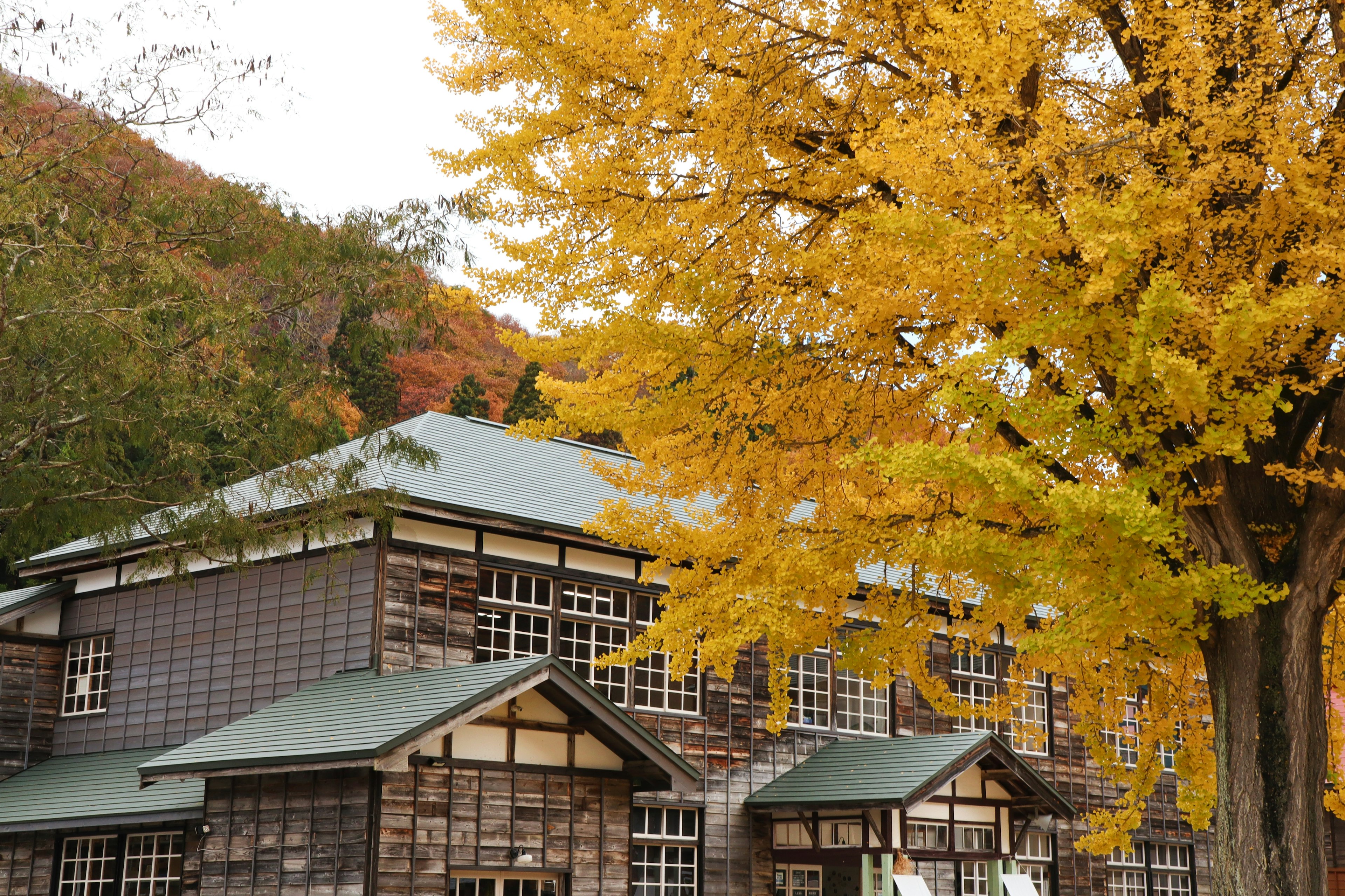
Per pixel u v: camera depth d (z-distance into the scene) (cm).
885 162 690
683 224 789
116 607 1827
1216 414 646
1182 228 639
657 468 898
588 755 1493
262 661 1614
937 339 791
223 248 1342
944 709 963
